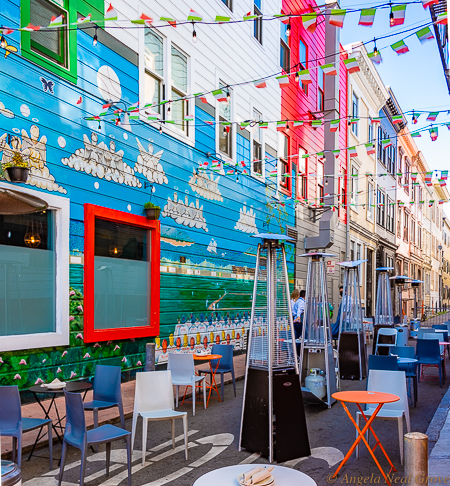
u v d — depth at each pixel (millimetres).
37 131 7258
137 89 9523
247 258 14062
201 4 11703
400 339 11297
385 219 30047
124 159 9117
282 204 16344
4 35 6711
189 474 4840
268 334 5391
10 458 5219
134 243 9453
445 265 63250
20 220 7082
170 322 10367
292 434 5336
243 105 13852
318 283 8633
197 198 11562
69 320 7715
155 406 5562
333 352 9086
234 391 8797
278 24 16250
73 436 4469
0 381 6605
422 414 7461
